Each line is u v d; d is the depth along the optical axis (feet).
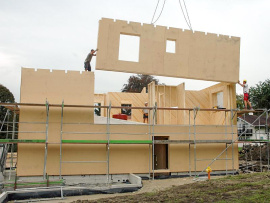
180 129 48.06
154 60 46.24
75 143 42.04
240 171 52.80
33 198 33.91
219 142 47.73
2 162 47.16
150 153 45.85
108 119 45.11
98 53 44.21
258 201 22.15
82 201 28.27
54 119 42.96
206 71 48.83
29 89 42.70
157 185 39.68
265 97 116.26
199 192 27.17
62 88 43.73
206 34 49.34
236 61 50.72
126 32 45.24
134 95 64.80
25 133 41.91
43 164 41.93
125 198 28.48
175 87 57.88
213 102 59.93
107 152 44.34
